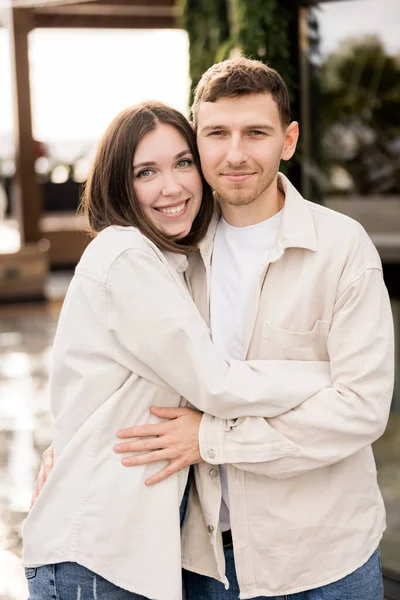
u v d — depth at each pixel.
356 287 1.71
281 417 1.72
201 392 1.70
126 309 1.72
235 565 1.81
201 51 4.18
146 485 1.74
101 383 1.76
